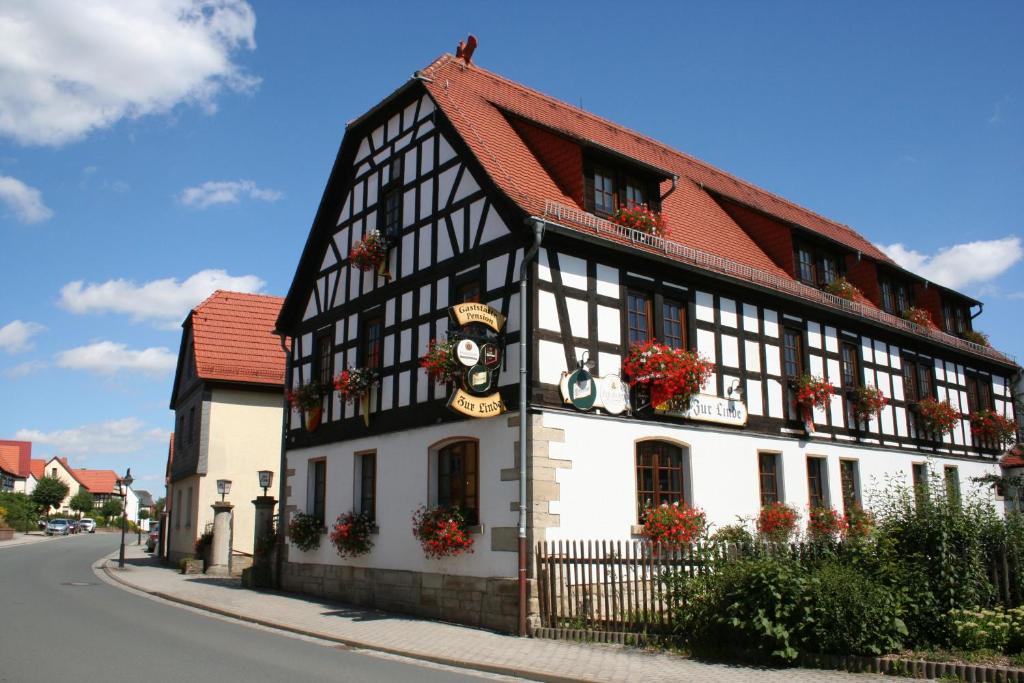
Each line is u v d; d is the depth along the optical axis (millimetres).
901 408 20516
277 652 10289
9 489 85375
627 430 13586
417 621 13273
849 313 18844
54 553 34344
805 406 17172
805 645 9141
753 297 16703
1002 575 9906
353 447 16484
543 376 12641
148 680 8219
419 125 16062
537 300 12789
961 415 22656
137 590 18469
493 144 14969
